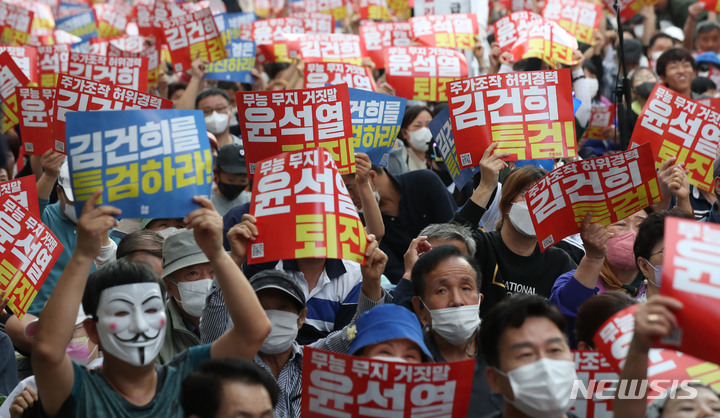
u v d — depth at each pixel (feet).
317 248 15.72
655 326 10.54
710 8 42.57
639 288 20.71
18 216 17.66
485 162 21.09
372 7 44.62
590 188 18.33
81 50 41.81
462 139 21.47
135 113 14.66
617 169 18.21
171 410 13.80
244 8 50.11
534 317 13.12
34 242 17.70
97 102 21.76
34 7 45.21
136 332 13.48
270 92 19.31
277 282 16.88
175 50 33.88
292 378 17.15
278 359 17.20
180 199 14.60
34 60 32.09
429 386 13.65
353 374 13.73
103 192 14.48
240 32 41.01
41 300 22.26
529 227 20.68
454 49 32.27
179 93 37.78
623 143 27.71
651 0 42.68
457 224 20.49
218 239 13.91
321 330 19.49
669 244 10.74
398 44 36.37
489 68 31.96
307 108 19.36
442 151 23.00
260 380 12.94
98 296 13.62
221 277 13.98
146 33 44.19
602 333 13.26
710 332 10.43
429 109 32.50
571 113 21.21
